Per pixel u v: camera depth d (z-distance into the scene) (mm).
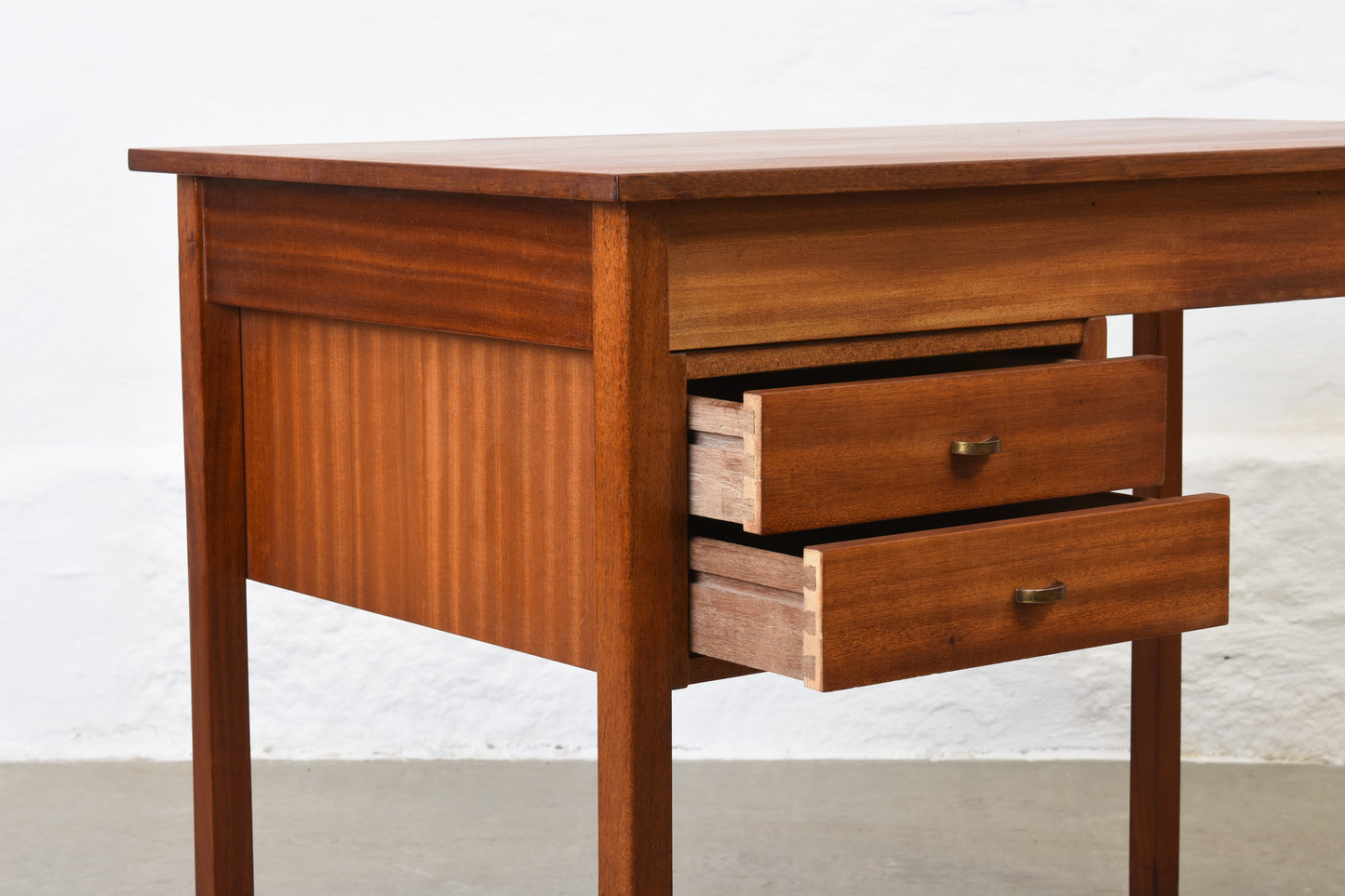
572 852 2490
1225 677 2928
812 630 1314
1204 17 2963
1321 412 2949
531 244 1404
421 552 1624
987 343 1529
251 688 2910
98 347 2887
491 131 2945
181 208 1773
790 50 2965
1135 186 1584
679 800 2723
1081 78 2980
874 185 1355
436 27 2920
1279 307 2926
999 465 1461
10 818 2607
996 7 2965
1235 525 2898
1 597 2859
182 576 2889
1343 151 1637
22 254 2852
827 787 2789
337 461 1701
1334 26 2953
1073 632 1461
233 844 1868
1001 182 1424
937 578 1376
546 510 1488
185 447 1807
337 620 2908
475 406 1543
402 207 1529
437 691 2932
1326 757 2934
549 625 1503
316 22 2893
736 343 1372
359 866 2432
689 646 1404
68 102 2838
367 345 1646
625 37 2947
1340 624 2916
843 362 1445
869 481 1386
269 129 2904
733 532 1586
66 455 2885
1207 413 2951
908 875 2410
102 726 2896
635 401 1324
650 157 1503
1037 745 2955
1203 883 2389
